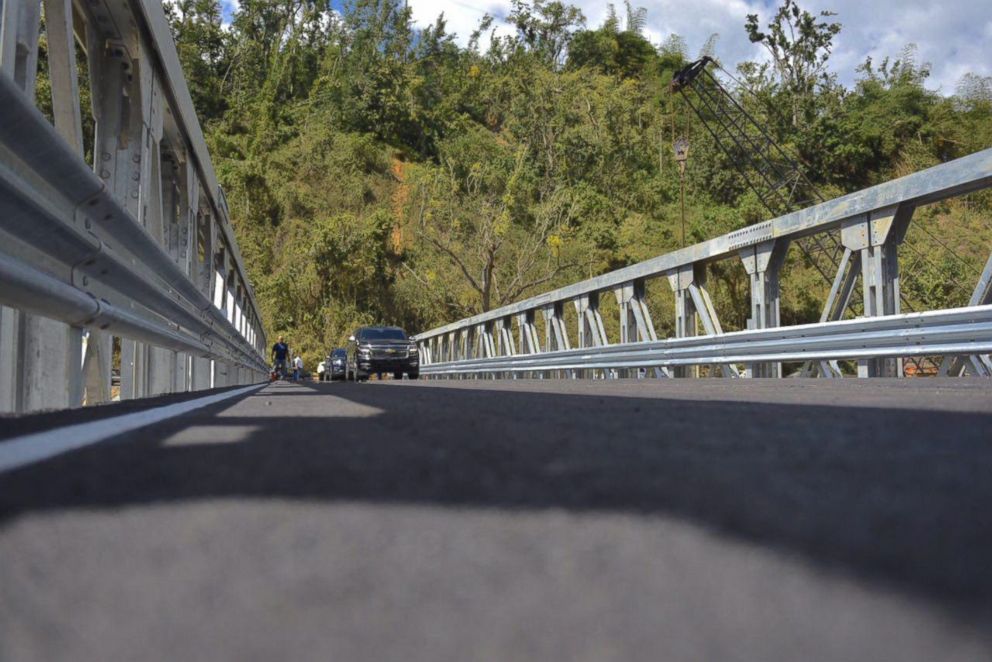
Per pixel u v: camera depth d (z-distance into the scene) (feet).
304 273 217.97
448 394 21.74
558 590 2.69
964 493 4.30
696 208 237.04
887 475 4.97
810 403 13.26
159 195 30.12
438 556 3.21
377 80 317.22
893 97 254.88
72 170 13.74
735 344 36.52
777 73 266.16
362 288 219.20
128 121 26.81
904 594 2.52
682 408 12.10
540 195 248.52
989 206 209.67
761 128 171.73
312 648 2.15
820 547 3.14
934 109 260.01
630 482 4.88
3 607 2.60
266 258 226.38
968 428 8.03
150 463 6.14
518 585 2.76
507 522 3.83
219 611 2.52
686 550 3.18
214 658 2.08
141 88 26.48
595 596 2.61
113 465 6.04
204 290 51.21
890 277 29.48
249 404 16.10
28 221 12.12
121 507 4.36
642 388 25.41
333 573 2.97
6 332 13.14
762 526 3.57
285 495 4.66
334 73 330.54
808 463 5.56
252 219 235.61
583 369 53.11
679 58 370.32
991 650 2.03
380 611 2.49
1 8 14.15
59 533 3.75
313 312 216.33
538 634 2.24
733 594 2.58
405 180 277.85
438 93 357.20
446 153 289.12
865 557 2.98
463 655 2.07
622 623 2.32
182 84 33.83
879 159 251.60
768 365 36.94
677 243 224.74
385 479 5.20
